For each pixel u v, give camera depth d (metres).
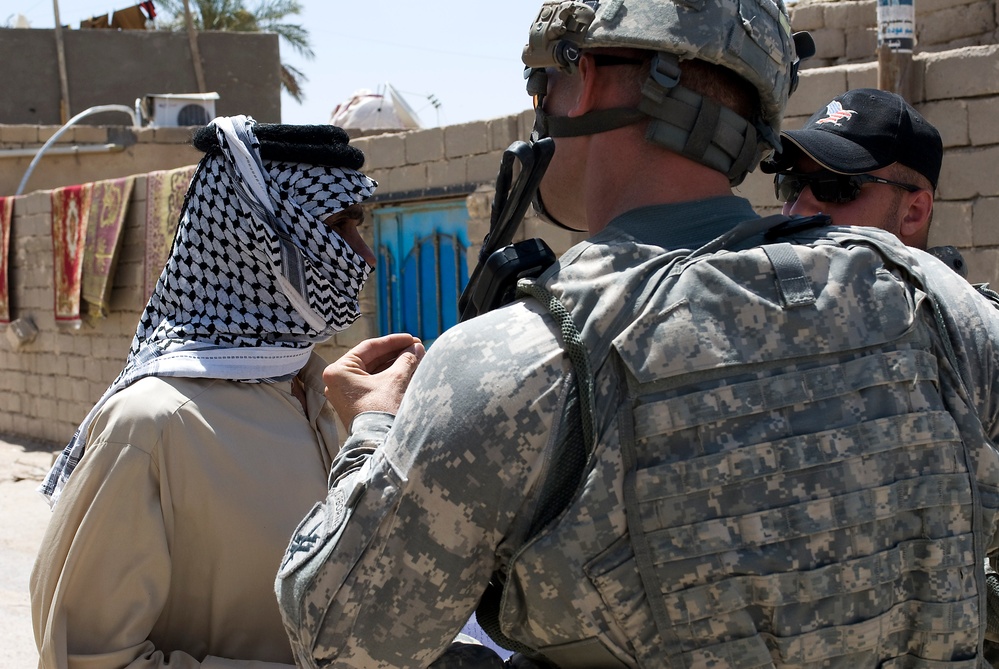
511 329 1.05
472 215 6.21
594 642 1.02
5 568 5.45
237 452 1.79
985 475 1.11
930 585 1.07
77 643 1.68
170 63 18.02
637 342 1.02
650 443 1.01
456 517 1.02
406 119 14.45
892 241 1.17
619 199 1.15
